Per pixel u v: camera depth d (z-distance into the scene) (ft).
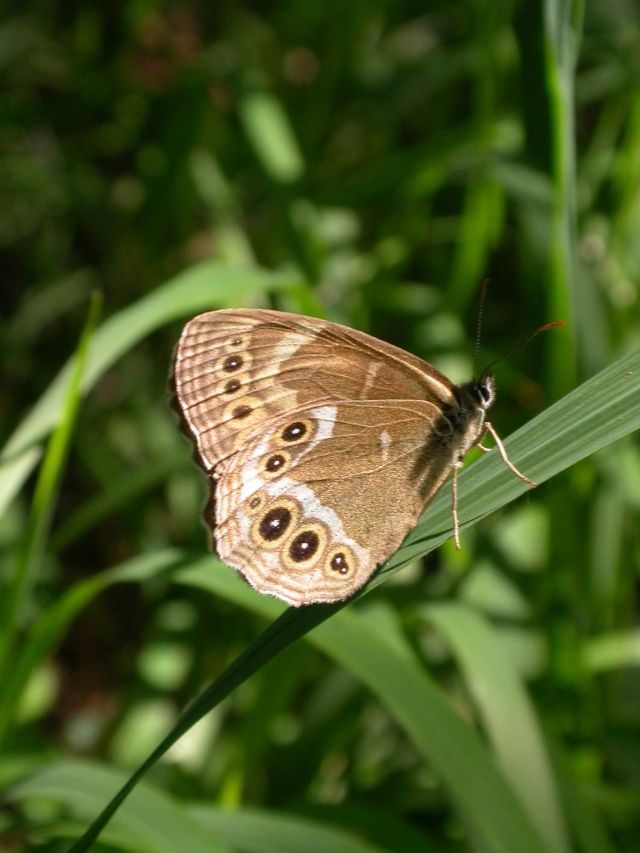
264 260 1.14
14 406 1.17
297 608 0.73
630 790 0.87
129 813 0.75
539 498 0.88
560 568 0.88
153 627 1.00
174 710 0.96
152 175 1.17
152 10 1.28
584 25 1.05
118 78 1.26
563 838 0.80
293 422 0.76
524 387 0.99
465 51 1.06
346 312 1.04
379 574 0.75
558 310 0.87
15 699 0.83
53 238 1.24
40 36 1.23
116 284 1.21
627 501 0.92
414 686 0.77
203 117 1.13
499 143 1.04
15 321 1.20
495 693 0.82
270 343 0.76
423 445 0.77
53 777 0.77
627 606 0.95
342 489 0.76
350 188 1.05
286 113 1.18
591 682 0.90
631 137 0.99
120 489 0.99
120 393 1.17
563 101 0.82
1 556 1.03
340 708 0.92
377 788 0.91
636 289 0.97
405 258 1.06
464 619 0.84
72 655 1.07
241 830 0.78
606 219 1.03
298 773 0.91
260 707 0.87
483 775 0.76
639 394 0.72
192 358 0.76
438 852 0.83
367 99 1.17
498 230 1.01
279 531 0.75
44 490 0.82
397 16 1.22
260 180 1.20
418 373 0.77
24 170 1.20
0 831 0.80
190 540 1.05
